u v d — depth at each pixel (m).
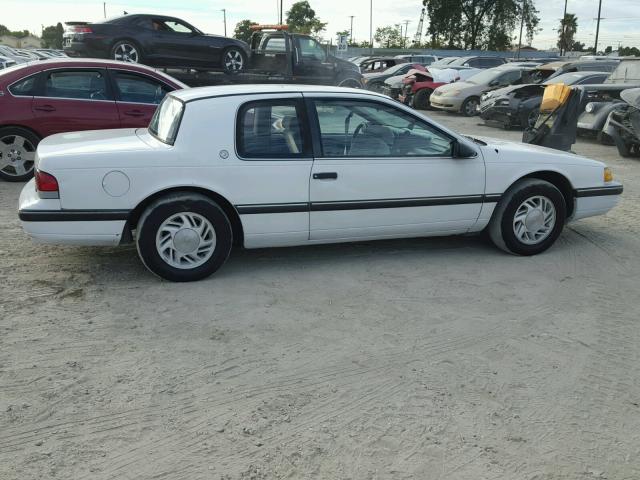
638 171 10.07
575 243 6.04
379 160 4.99
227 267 5.15
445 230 5.38
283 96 4.83
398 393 3.31
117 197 4.48
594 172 5.72
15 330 3.90
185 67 13.33
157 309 4.27
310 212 4.89
